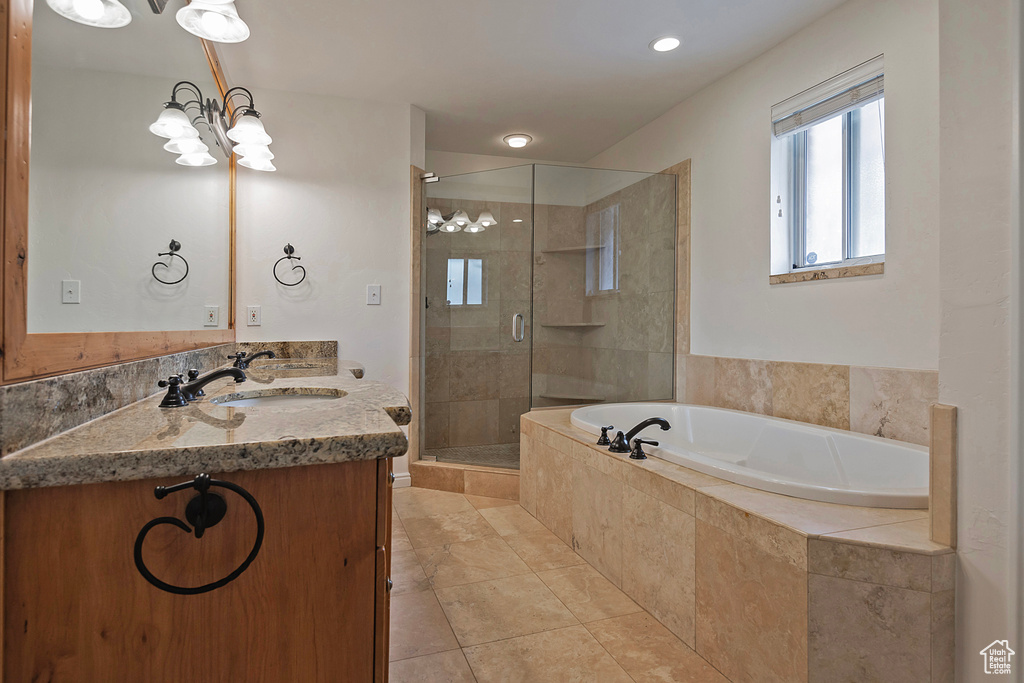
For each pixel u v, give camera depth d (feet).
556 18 7.73
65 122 3.16
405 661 5.02
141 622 2.56
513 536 8.13
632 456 6.44
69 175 3.22
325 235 10.27
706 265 10.12
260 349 9.77
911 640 3.76
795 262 8.47
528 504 9.21
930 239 6.31
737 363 9.30
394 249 10.71
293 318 10.09
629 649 5.23
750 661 4.51
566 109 11.05
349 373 7.34
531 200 10.94
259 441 2.65
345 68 9.23
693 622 5.19
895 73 6.68
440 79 9.66
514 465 10.55
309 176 10.18
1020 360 3.32
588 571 6.95
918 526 4.16
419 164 10.96
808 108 7.98
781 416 8.39
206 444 2.59
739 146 9.27
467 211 11.20
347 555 2.83
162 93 5.24
